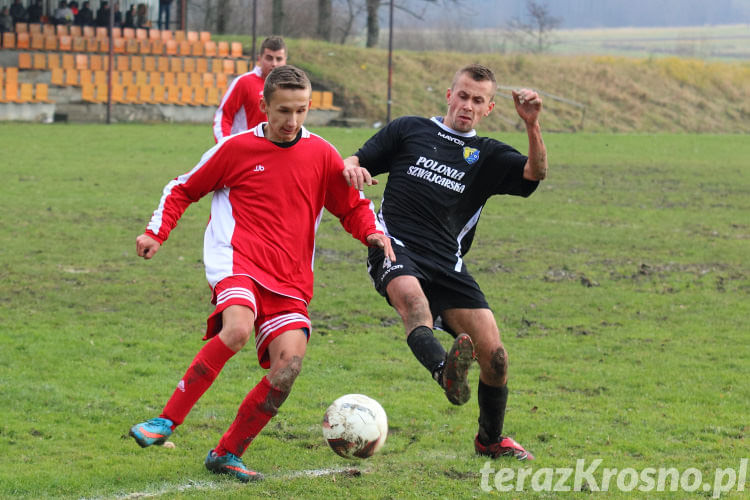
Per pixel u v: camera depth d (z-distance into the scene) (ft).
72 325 40.60
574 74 236.02
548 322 44.70
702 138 186.29
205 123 170.30
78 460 24.84
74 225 65.87
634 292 51.98
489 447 26.21
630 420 30.12
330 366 36.09
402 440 27.63
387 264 24.45
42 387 31.50
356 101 193.06
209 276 23.11
